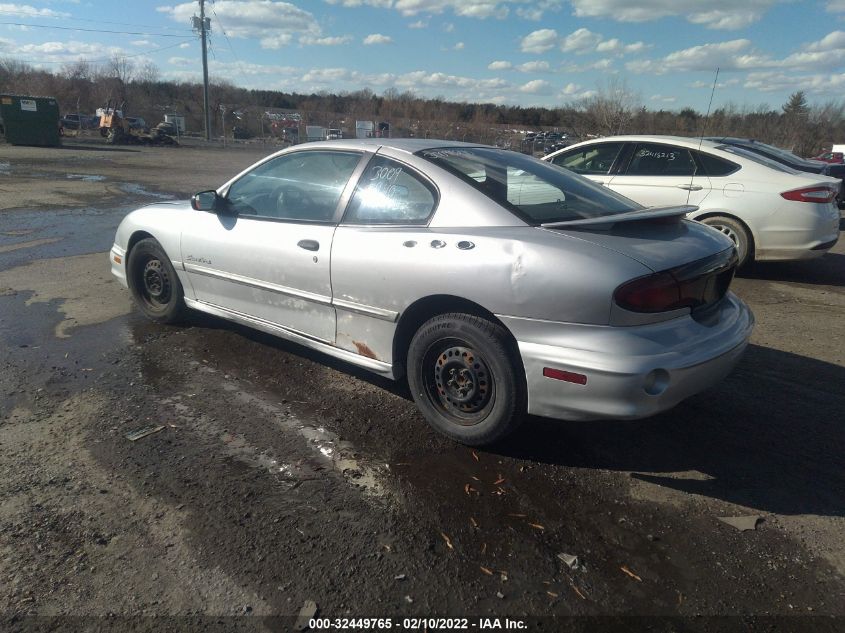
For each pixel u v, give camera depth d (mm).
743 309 3625
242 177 4551
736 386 4258
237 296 4488
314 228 3920
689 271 3043
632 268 2893
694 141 7496
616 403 2883
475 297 3158
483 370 3248
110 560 2500
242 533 2678
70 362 4418
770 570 2537
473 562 2549
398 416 3756
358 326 3756
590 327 2902
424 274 3330
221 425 3596
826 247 6930
